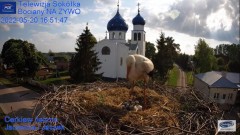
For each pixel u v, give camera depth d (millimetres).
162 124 5812
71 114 5656
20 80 30516
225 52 69750
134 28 37656
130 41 39188
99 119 5965
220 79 23453
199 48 38406
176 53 53219
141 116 6160
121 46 33875
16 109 17141
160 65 36719
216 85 23031
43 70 37344
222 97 23047
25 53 31672
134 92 7980
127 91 8188
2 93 23750
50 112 5613
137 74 7367
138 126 5602
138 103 7324
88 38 23969
